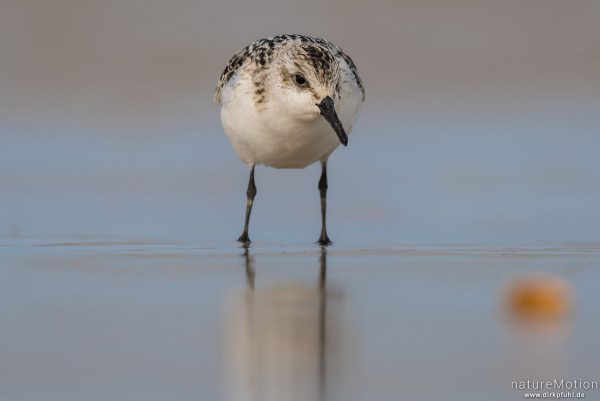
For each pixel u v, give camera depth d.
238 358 8.28
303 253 12.66
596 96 23.80
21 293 10.38
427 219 15.14
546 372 7.93
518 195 16.42
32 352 8.48
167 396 7.57
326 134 13.15
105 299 10.12
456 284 10.66
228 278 11.05
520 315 9.38
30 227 14.59
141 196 16.78
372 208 15.89
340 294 10.22
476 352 8.34
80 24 26.38
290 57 12.65
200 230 14.59
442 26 27.75
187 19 27.03
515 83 25.17
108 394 7.60
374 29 27.66
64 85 24.55
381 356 8.28
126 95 24.00
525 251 12.66
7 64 25.30
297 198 16.73
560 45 26.91
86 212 15.65
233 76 13.34
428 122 21.86
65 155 19.44
